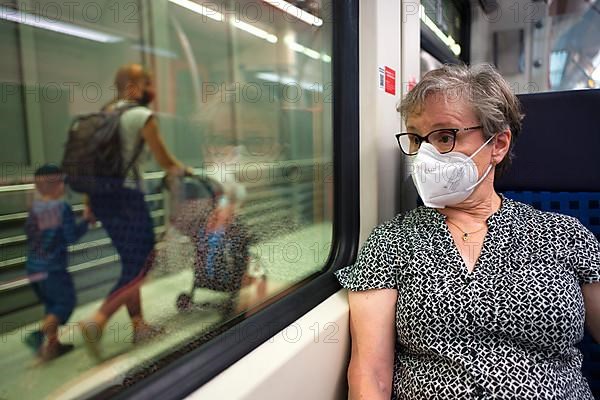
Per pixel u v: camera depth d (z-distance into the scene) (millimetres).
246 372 810
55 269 671
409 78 1703
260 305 1063
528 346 958
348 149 1438
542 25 2820
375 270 1097
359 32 1433
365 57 1435
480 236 1073
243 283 1084
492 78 1089
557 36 2838
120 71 787
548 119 1411
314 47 1368
